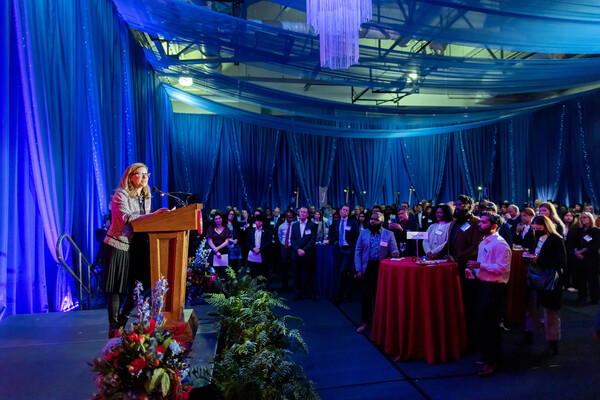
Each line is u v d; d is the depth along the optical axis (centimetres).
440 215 503
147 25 678
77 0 524
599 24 573
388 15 561
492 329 397
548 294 441
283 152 1530
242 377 269
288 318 382
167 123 1157
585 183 1223
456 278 445
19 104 406
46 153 430
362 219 569
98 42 575
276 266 1040
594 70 834
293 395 296
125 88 705
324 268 724
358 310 641
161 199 1019
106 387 199
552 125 1325
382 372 409
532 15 549
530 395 353
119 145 657
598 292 655
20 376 242
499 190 1575
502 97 1420
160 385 200
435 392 364
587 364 412
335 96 1530
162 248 283
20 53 392
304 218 727
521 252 554
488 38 617
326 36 443
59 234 450
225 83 959
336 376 402
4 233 380
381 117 1179
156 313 231
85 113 539
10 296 392
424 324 436
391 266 457
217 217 709
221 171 1463
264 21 798
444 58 737
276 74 1377
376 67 765
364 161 1612
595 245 655
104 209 583
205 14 614
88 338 310
